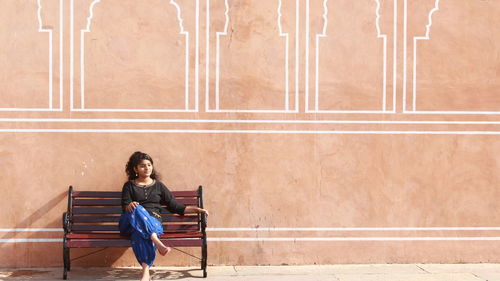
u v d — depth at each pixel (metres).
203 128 6.34
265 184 6.39
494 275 6.04
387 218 6.46
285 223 6.40
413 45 6.48
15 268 6.14
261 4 6.40
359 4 6.46
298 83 6.42
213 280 5.77
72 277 5.84
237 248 6.36
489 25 6.52
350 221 6.45
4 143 6.15
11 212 6.15
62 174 6.20
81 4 6.23
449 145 6.50
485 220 6.50
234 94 6.37
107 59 6.25
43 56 6.19
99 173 6.23
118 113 6.25
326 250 6.43
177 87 6.31
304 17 6.43
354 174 6.45
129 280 5.75
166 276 5.91
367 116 6.45
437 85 6.49
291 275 5.98
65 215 5.72
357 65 6.45
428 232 6.48
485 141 6.50
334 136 6.44
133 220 5.56
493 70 6.51
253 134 6.38
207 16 6.35
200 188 6.14
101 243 5.69
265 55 6.39
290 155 6.41
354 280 5.80
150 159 5.90
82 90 6.22
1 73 6.15
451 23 6.50
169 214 6.21
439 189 6.48
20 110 6.16
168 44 6.31
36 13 6.19
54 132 6.19
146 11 6.29
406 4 6.47
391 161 6.46
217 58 6.35
